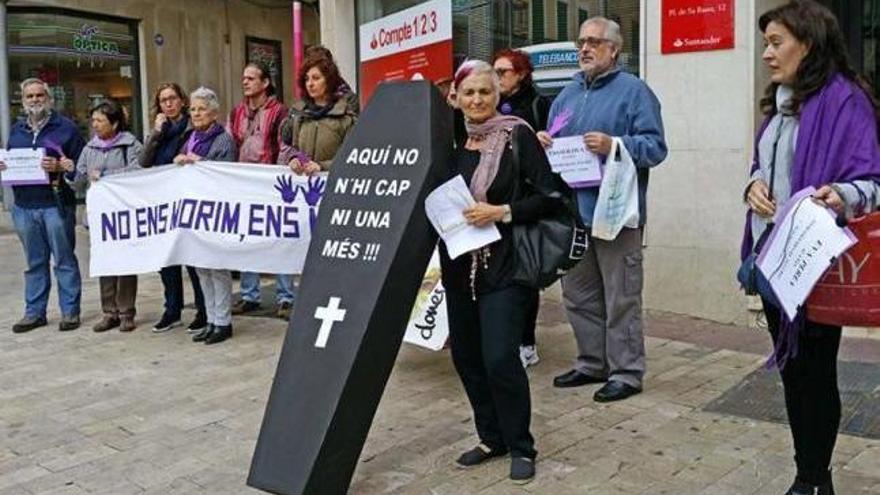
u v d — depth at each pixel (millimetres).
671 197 6453
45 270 6930
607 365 5023
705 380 5070
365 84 9336
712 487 3670
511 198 3664
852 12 6465
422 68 8492
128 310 6777
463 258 3727
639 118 4602
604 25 4676
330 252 3701
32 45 14711
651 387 4977
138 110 15859
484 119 3775
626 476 3809
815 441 3197
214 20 16984
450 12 8102
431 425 4523
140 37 15766
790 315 2896
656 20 6371
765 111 3248
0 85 13586
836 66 2963
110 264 6504
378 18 9117
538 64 7273
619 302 4762
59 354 6156
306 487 3379
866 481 3654
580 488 3707
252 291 7324
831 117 2906
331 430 3424
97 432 4590
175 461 4180
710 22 6137
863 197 2805
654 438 4223
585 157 4590
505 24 7660
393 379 5301
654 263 6586
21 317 7387
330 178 3850
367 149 3793
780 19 2996
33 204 6746
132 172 6410
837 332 3141
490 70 3777
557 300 7328
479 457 3996
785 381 3234
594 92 4754
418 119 3721
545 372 5340
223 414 4805
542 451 4102
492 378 3732
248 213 6102
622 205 4492
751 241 3264
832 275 2873
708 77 6203
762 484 3682
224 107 17250
